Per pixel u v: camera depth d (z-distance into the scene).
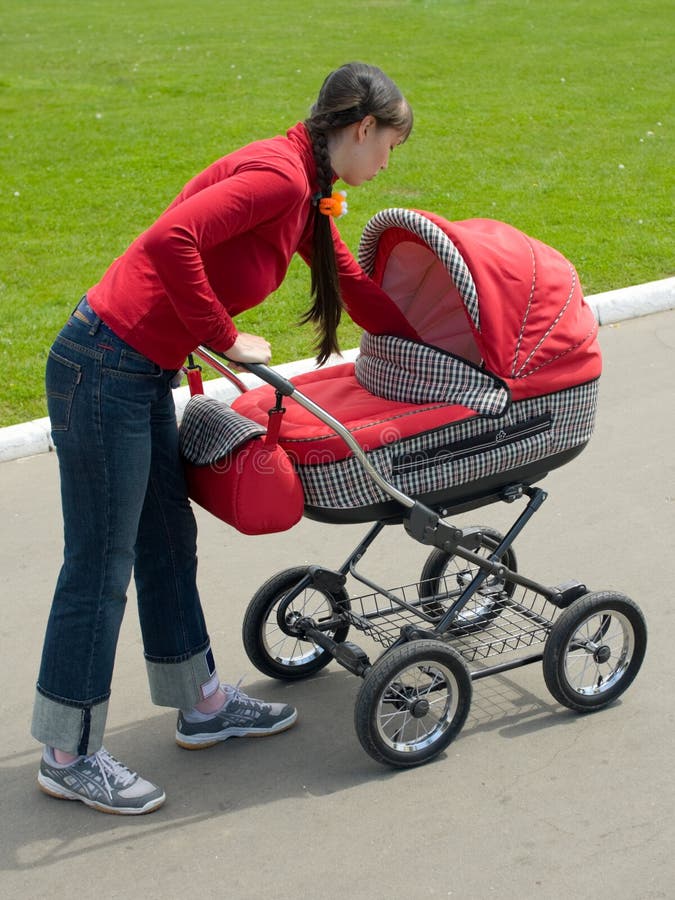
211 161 22.56
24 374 13.27
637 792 6.68
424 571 8.57
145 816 6.67
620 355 14.10
